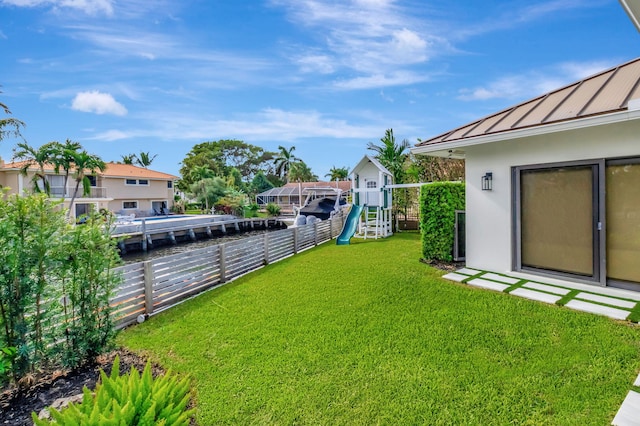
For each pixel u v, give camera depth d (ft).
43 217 11.62
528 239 21.29
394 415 9.36
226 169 199.31
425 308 16.69
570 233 19.40
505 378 10.77
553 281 19.77
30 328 11.25
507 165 21.80
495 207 22.52
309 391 10.55
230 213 122.72
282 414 9.59
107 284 13.32
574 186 19.12
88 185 80.64
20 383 11.16
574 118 16.39
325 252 34.32
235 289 21.89
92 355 12.94
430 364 11.77
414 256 29.30
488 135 19.86
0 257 10.66
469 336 13.61
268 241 30.55
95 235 12.85
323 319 16.03
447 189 26.12
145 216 105.50
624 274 17.67
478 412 9.33
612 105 16.15
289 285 22.02
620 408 9.18
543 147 20.01
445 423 8.97
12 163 83.41
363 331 14.53
